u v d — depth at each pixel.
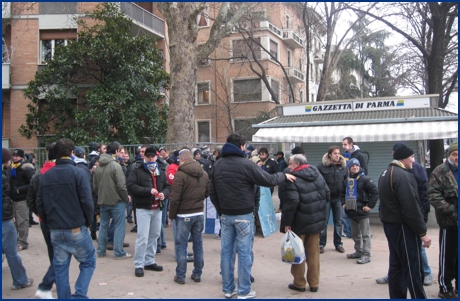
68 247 4.61
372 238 8.92
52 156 5.18
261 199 9.63
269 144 20.20
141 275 6.19
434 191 4.98
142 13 21.69
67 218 4.56
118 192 7.11
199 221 5.94
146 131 18.59
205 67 31.36
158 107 19.41
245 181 5.13
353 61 31.97
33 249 8.06
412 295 4.57
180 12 12.81
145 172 6.30
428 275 5.68
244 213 5.13
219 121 31.06
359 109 11.59
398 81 23.09
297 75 33.03
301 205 5.40
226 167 5.18
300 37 33.50
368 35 22.62
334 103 11.77
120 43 17.52
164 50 23.83
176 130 12.84
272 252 7.89
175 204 5.77
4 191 5.44
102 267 6.69
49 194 4.61
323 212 5.55
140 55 18.31
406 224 4.59
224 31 13.55
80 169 4.75
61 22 20.09
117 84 17.56
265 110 29.42
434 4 15.62
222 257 5.29
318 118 11.62
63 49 17.58
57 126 17.86
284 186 5.43
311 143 11.88
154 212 6.46
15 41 20.08
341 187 7.62
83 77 18.42
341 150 11.56
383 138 10.05
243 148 5.39
